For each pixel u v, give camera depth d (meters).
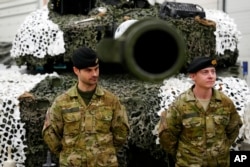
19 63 6.38
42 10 6.64
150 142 5.13
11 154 5.20
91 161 4.03
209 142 4.17
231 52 6.19
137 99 5.16
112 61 2.74
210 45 6.00
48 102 5.20
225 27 6.16
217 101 4.20
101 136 4.06
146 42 2.70
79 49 3.98
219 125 4.19
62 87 5.51
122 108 4.21
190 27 5.91
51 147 4.19
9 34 14.34
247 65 10.27
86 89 4.05
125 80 5.72
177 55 2.75
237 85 5.39
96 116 4.04
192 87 4.29
